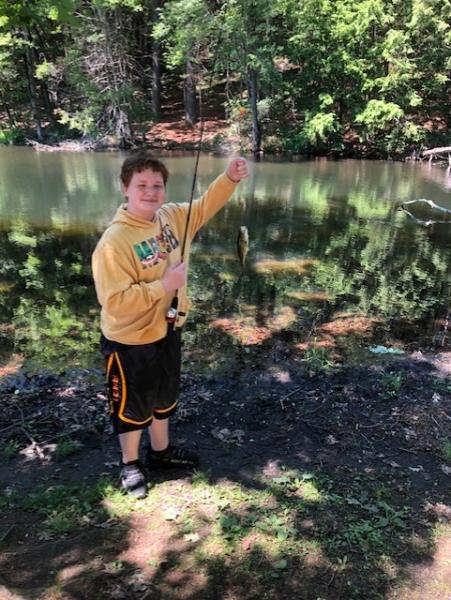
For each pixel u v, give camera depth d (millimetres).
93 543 2303
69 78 21438
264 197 12914
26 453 3014
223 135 22438
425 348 4891
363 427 3336
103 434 3219
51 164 17594
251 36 20062
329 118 20344
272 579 2146
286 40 21312
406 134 20375
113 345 2383
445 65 20672
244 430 3289
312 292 6496
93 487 2660
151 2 23500
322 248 8555
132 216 2271
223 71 24375
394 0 20250
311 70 21172
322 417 3451
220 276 7039
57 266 7477
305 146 21594
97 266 2240
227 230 9648
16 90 24406
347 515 2516
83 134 22406
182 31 20328
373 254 8273
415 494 2699
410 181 15766
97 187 13648
